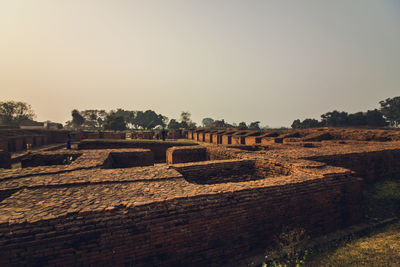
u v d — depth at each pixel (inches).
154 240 129.1
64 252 112.4
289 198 175.0
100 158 299.7
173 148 437.1
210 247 144.3
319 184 190.5
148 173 209.0
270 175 279.6
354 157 305.6
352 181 207.0
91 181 179.3
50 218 112.8
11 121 2066.9
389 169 335.6
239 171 293.6
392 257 127.6
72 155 360.2
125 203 132.1
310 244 168.7
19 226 107.9
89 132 1283.2
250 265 145.0
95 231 117.4
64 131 1232.8
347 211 203.6
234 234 152.3
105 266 119.3
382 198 249.1
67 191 158.6
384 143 447.5
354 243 161.5
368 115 1979.6
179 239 135.2
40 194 151.8
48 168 230.5
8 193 163.2
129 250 123.7
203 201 144.9
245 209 156.5
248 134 948.6
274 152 335.0
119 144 617.3
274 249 163.6
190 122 3051.2
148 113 3895.2
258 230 161.3
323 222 190.9
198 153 447.5
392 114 2549.2
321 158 291.7
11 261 105.3
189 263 138.5
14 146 737.0
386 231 179.3
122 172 212.4
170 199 138.6
